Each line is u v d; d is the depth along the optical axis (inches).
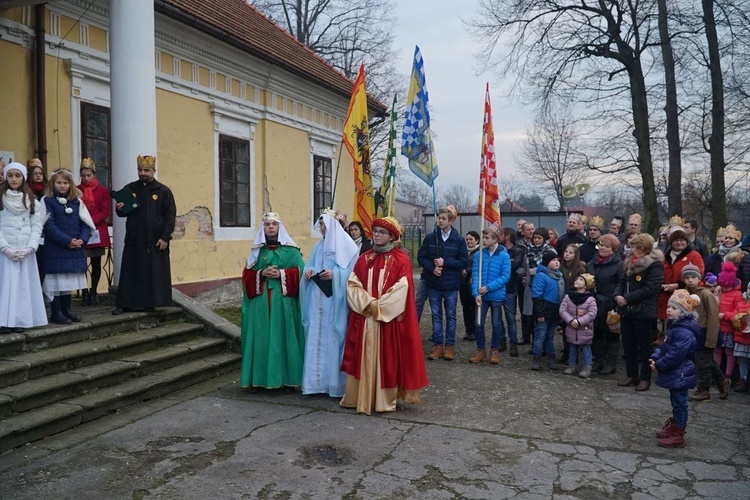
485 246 305.9
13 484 158.1
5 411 187.3
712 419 220.5
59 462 172.1
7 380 198.5
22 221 219.6
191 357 270.8
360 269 230.2
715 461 180.5
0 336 213.3
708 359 244.1
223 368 275.1
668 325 199.6
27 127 313.0
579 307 277.1
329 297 241.3
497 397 244.7
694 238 343.3
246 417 214.7
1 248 212.7
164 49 400.2
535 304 289.9
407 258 230.1
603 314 279.9
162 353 257.1
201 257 438.0
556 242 362.0
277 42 577.0
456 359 315.6
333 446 187.8
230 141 475.2
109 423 204.7
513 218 828.6
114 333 259.9
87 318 257.4
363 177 304.5
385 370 222.1
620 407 233.1
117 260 303.1
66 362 220.4
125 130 297.3
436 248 310.8
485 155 303.9
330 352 240.1
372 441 192.7
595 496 156.3
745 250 289.6
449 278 309.0
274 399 237.8
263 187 516.1
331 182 639.8
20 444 181.6
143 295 276.2
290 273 246.1
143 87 300.4
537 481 164.7
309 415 218.7
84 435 192.9
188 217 427.8
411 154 303.0
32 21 313.0
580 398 244.5
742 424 215.2
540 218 816.9
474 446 189.6
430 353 327.9
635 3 716.0
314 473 167.5
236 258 477.7
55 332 230.1
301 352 248.2
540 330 290.7
